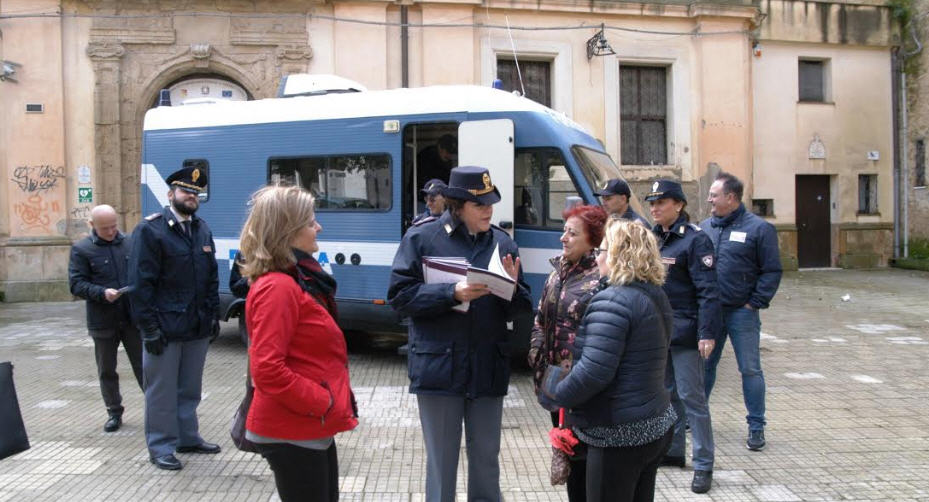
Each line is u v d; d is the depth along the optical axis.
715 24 15.86
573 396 3.03
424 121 7.79
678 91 15.85
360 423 5.95
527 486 4.62
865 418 6.06
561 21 15.23
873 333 10.03
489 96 7.70
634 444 3.04
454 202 3.67
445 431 3.58
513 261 3.68
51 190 13.59
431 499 3.60
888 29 17.80
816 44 17.38
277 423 2.79
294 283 2.83
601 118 15.48
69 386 7.32
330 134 8.20
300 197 2.91
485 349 3.61
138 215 13.88
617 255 3.13
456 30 14.56
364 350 8.98
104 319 5.67
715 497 4.41
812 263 17.80
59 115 13.55
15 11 13.43
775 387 7.12
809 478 4.71
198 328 5.01
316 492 2.90
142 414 6.26
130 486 4.56
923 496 4.42
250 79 14.04
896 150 17.97
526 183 7.54
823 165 17.52
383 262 7.95
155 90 13.84
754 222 5.22
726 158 15.98
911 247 17.84
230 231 8.66
